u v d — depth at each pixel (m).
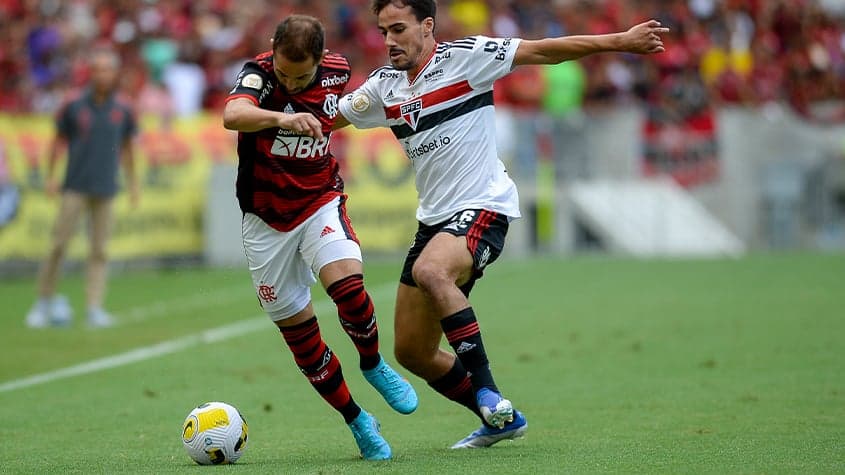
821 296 48.09
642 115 83.56
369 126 22.97
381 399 28.75
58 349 37.66
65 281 59.00
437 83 22.20
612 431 23.61
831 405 25.95
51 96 70.25
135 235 62.28
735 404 26.39
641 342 37.09
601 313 44.53
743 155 85.81
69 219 43.31
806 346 35.16
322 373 21.12
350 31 80.62
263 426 25.30
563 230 80.38
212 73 74.94
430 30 22.28
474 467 19.77
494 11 87.88
